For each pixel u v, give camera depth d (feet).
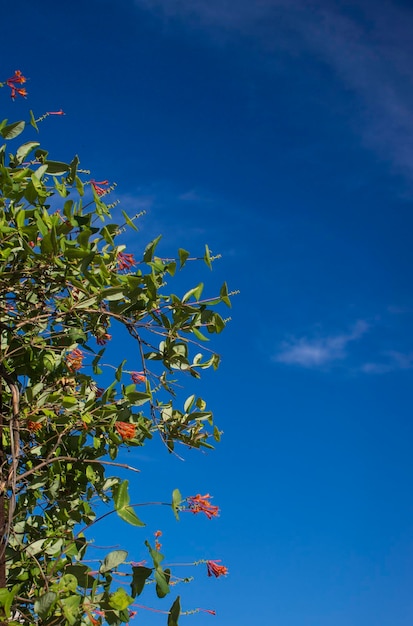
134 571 8.41
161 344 10.43
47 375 10.68
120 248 10.28
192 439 10.84
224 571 9.16
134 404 9.97
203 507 9.52
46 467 10.43
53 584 8.86
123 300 10.40
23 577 9.54
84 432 10.17
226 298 9.99
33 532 10.12
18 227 8.65
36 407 9.83
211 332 10.27
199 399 10.94
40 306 9.93
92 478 10.03
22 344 10.44
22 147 9.63
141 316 10.30
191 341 10.13
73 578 8.02
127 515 8.45
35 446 10.14
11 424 9.08
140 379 10.76
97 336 11.31
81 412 9.69
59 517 9.83
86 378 10.51
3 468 9.50
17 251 9.59
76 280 9.23
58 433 9.99
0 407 9.64
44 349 10.61
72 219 8.86
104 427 10.12
